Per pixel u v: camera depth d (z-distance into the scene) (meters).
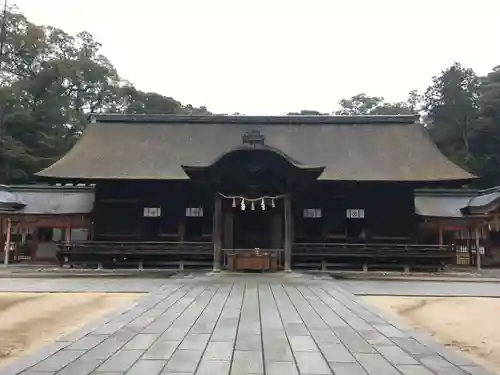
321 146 30.09
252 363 6.86
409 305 13.82
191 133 31.64
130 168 27.61
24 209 28.45
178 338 8.55
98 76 62.47
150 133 31.67
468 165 53.56
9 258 29.59
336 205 27.30
